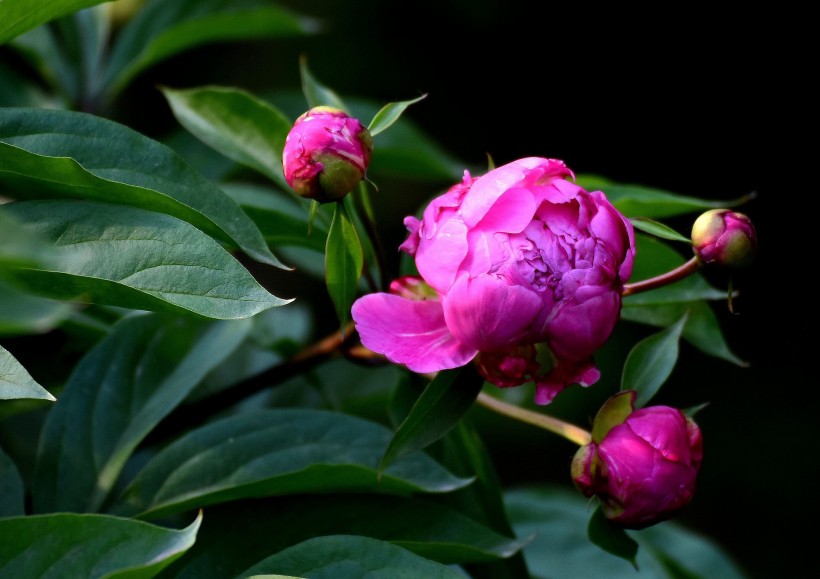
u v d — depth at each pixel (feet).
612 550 5.09
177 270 4.80
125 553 4.73
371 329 4.98
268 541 5.05
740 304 9.06
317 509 5.08
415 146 5.80
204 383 5.81
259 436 5.15
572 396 8.50
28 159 4.82
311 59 9.48
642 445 5.01
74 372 5.25
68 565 4.72
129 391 5.26
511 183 4.92
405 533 5.07
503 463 8.38
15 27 4.93
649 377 5.10
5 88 5.92
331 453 5.15
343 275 5.06
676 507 5.03
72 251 4.81
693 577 5.75
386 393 5.76
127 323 5.32
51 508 5.14
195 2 6.09
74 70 6.02
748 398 9.21
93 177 4.82
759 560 8.81
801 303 9.50
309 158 4.98
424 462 5.14
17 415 5.55
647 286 5.10
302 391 5.84
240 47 8.73
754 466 9.04
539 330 4.92
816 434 9.02
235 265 4.79
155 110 7.73
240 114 5.35
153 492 5.11
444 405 4.98
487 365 4.96
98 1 4.94
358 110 5.84
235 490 5.05
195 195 4.94
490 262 4.91
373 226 5.17
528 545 5.66
